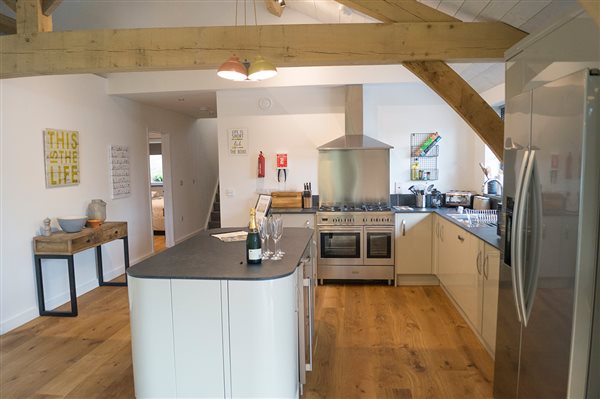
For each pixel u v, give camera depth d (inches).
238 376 84.0
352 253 187.3
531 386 75.4
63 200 172.2
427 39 116.8
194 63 121.1
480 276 121.0
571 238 62.2
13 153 146.5
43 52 123.7
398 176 206.8
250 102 207.3
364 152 204.4
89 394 102.0
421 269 184.7
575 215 61.2
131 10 196.4
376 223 184.7
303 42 118.9
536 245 72.2
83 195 185.8
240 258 98.3
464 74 179.3
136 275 85.4
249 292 81.8
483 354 118.8
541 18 104.2
